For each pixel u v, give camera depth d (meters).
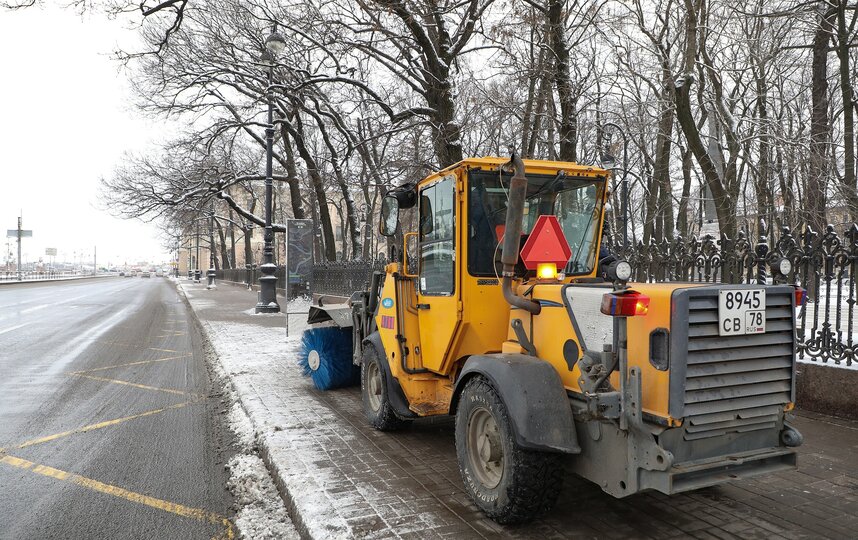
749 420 3.18
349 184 19.14
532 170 4.33
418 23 12.26
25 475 4.75
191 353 11.41
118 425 6.23
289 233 13.16
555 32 11.35
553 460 3.32
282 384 7.76
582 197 4.55
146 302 27.95
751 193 24.44
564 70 11.52
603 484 3.23
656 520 3.59
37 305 25.31
